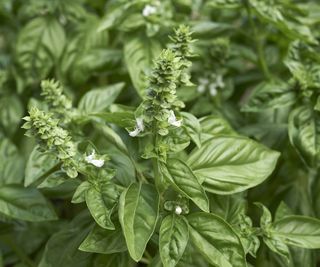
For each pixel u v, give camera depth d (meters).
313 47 0.72
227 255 0.54
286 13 0.71
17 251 0.70
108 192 0.55
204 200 0.53
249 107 0.66
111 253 0.59
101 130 0.59
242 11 0.77
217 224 0.55
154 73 0.52
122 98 0.79
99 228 0.56
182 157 0.61
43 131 0.53
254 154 0.59
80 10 0.82
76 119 0.62
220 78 0.73
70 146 0.55
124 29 0.70
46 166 0.60
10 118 0.80
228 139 0.59
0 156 0.70
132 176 0.58
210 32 0.74
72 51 0.80
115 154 0.60
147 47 0.70
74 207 0.77
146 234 0.53
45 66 0.80
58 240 0.61
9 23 0.87
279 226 0.59
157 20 0.70
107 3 0.86
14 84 0.83
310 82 0.64
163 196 0.57
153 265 0.58
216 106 0.74
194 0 0.78
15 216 0.62
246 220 0.59
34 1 0.80
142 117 0.54
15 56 0.81
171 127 0.55
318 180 0.69
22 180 0.69
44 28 0.80
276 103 0.65
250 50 0.76
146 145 0.56
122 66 0.77
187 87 0.73
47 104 0.63
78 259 0.60
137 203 0.54
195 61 0.75
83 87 0.82
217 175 0.58
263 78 0.77
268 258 0.64
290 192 0.69
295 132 0.63
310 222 0.59
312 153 0.62
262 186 0.70
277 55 0.79
